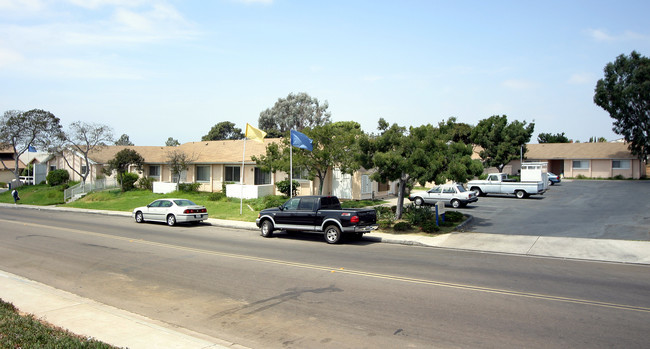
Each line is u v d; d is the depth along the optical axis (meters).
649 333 6.61
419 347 6.17
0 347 5.64
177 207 22.28
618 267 11.94
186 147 42.75
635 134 45.62
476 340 6.39
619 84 46.47
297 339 6.58
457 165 18.47
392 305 8.20
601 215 21.52
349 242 16.80
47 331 6.35
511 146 44.16
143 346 6.14
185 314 7.88
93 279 10.61
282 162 27.22
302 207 17.34
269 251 14.59
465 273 10.99
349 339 6.53
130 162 38.94
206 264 12.29
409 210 20.84
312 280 10.27
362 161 20.33
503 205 27.34
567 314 7.55
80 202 36.09
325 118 74.81
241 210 25.70
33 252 14.38
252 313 7.87
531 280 10.20
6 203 39.94
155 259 13.06
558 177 42.28
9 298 8.70
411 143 19.27
